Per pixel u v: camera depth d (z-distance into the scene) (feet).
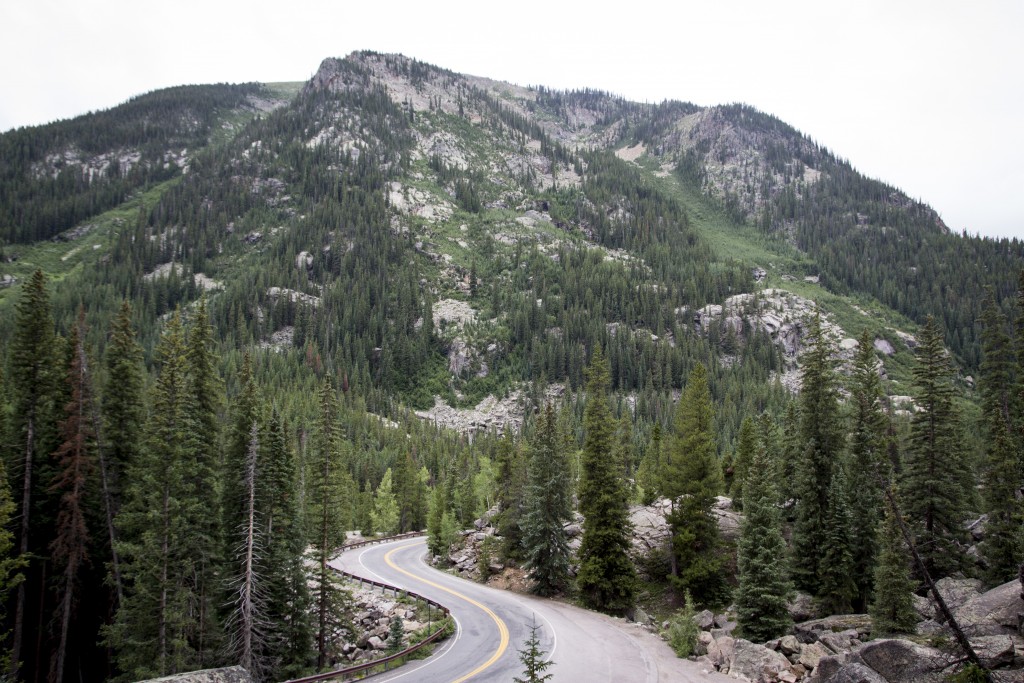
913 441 117.19
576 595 134.92
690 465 133.90
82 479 107.86
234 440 112.06
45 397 115.44
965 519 116.26
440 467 349.41
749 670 73.72
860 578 108.58
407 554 212.02
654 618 124.26
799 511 122.11
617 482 129.90
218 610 106.93
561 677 75.66
